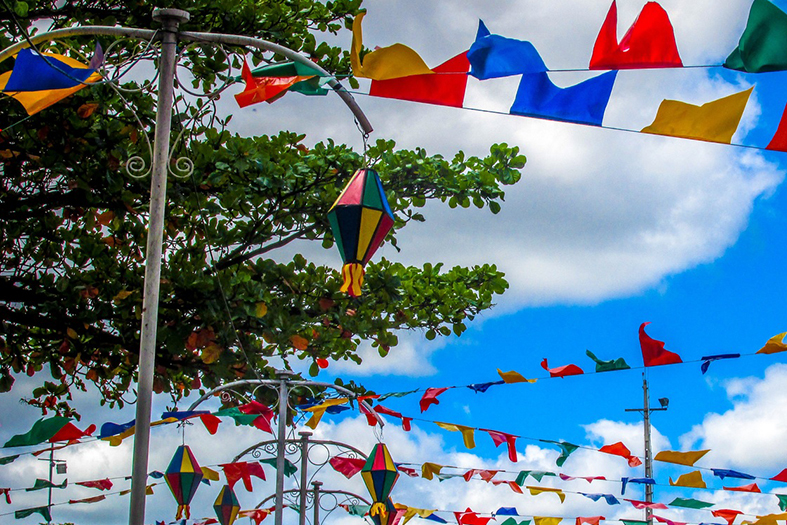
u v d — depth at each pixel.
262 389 12.52
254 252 11.63
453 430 9.72
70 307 10.11
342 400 10.23
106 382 12.38
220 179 10.30
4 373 10.83
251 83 6.39
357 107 6.76
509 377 8.29
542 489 10.66
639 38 4.70
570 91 4.98
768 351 6.73
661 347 6.91
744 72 4.57
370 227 6.75
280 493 12.46
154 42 6.44
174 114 10.41
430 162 12.52
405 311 13.38
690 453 8.03
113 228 11.17
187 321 10.40
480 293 14.21
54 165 9.93
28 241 10.93
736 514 9.94
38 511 10.68
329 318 11.95
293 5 11.70
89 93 9.82
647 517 10.66
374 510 10.67
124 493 11.47
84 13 10.25
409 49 5.08
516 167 13.08
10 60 7.36
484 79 5.07
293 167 11.30
